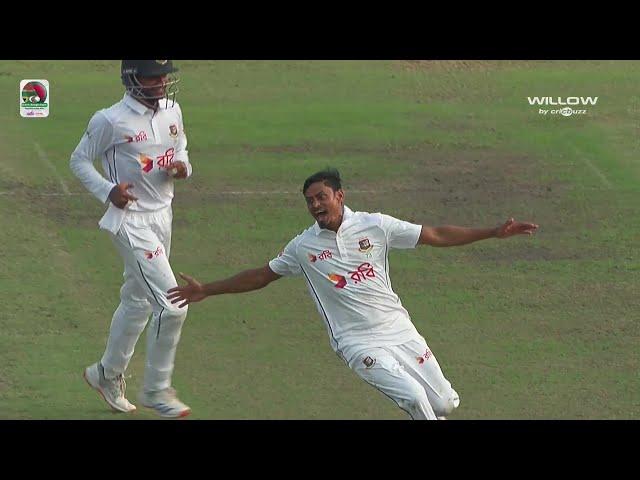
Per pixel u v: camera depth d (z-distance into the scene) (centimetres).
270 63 5750
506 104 5275
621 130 4969
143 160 2834
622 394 3044
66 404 2986
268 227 4075
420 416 2550
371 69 5712
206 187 4381
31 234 3972
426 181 4444
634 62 5806
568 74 5653
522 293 3634
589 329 3406
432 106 5262
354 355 2606
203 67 5653
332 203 2570
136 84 2789
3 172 4438
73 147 4694
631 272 3766
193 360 3238
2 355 3216
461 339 3347
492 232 2611
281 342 3356
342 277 2603
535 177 4494
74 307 3516
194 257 3844
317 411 2966
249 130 4934
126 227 2839
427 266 3819
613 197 4322
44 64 5603
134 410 2992
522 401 3002
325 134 4906
